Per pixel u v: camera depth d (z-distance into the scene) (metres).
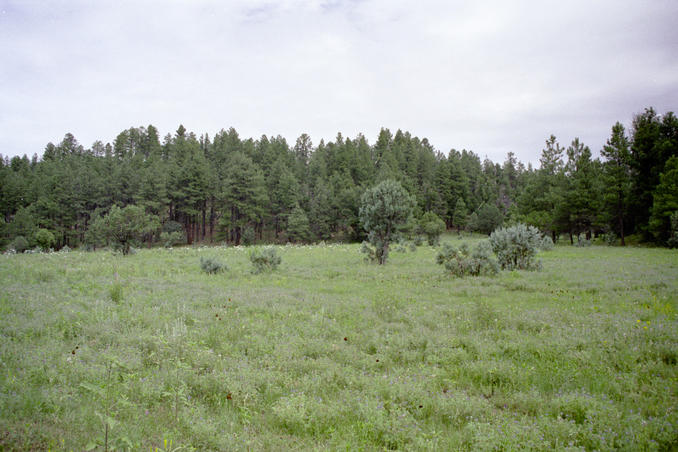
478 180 103.31
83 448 3.46
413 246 33.19
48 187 70.25
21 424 3.79
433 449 3.98
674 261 21.36
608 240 44.72
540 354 6.88
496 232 20.55
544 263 21.59
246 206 72.62
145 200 69.31
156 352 6.67
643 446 3.95
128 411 4.45
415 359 6.95
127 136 120.25
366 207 23.36
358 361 6.71
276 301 11.52
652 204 41.47
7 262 18.55
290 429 4.53
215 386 5.44
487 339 7.83
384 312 10.23
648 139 42.81
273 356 6.82
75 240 71.88
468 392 5.62
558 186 55.94
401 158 105.50
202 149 116.94
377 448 4.10
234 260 24.94
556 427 4.32
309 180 91.69
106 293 11.34
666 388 5.30
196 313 9.55
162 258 25.06
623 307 10.10
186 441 3.91
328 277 17.61
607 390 5.47
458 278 16.05
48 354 6.04
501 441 4.05
